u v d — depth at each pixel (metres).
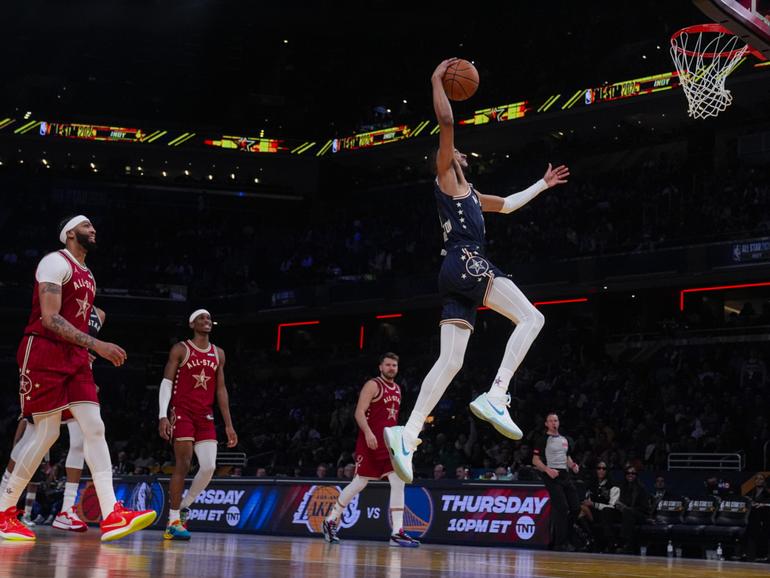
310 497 12.28
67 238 5.79
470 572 3.90
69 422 8.57
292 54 37.34
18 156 36.25
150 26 35.00
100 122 36.03
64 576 2.87
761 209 24.31
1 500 5.68
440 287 4.87
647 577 3.74
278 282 33.06
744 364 21.56
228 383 31.64
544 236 28.05
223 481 13.22
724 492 14.09
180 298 32.91
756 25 8.09
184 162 37.06
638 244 25.52
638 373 24.08
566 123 31.02
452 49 35.31
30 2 34.00
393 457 4.67
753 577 4.02
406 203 34.03
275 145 36.75
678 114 29.28
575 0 32.22
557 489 10.29
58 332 5.45
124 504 13.86
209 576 3.02
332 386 28.27
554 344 27.52
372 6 34.50
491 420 4.71
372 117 36.38
